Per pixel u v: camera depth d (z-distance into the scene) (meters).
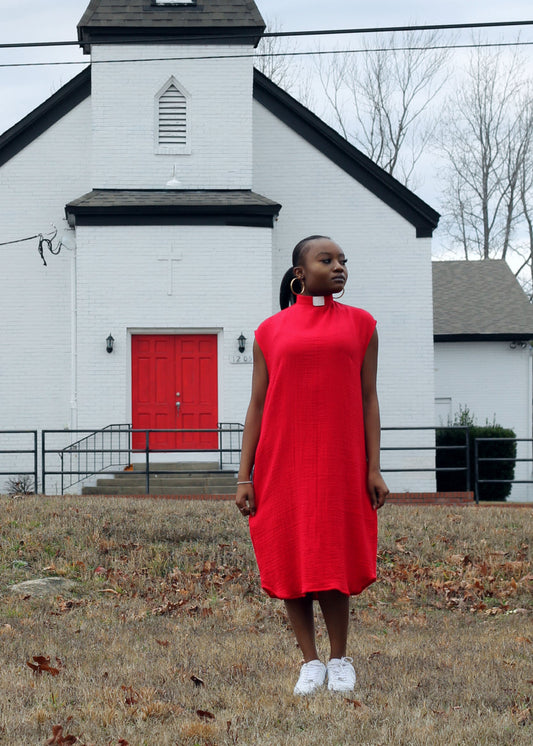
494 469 21.86
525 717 4.82
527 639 7.37
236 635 7.55
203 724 4.59
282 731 4.50
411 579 10.14
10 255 19.33
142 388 18.30
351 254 19.84
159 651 6.70
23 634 7.29
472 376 24.81
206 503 13.48
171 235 18.11
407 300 19.80
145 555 10.68
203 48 18.88
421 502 17.23
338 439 4.76
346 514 4.76
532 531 11.98
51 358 19.28
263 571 4.89
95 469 18.00
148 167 18.78
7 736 4.47
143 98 18.83
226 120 18.91
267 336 4.93
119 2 18.86
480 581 10.08
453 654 6.64
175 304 18.11
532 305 26.19
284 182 19.88
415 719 4.61
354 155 19.83
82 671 5.86
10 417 19.25
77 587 9.66
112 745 4.36
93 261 18.03
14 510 12.34
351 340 4.82
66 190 19.44
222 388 18.25
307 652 5.05
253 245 18.22
